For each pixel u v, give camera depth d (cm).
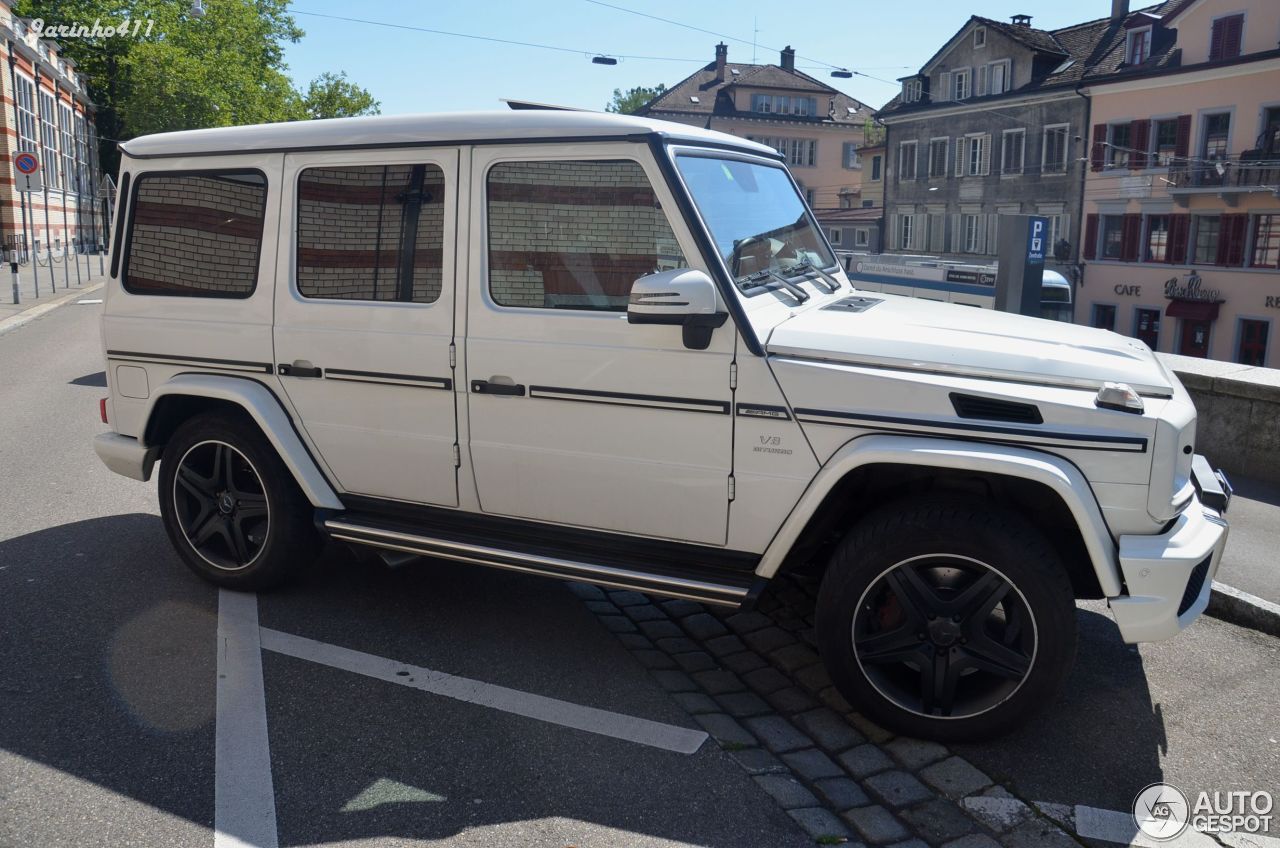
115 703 375
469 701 383
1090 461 329
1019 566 332
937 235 5659
